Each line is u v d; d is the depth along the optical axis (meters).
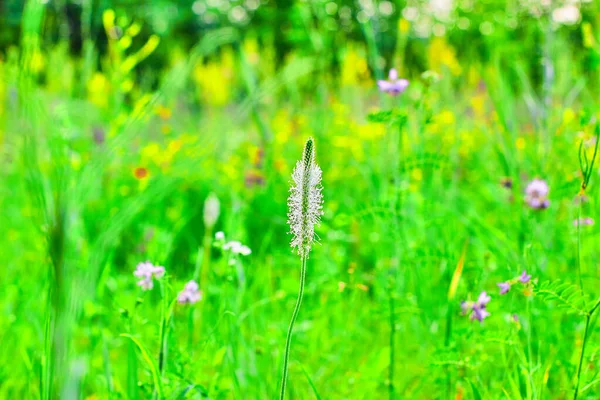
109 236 0.82
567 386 1.04
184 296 0.98
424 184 1.50
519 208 1.32
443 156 1.16
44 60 1.78
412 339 1.35
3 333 1.17
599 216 1.17
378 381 1.13
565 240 1.27
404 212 1.31
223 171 2.37
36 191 0.75
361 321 1.39
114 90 1.54
